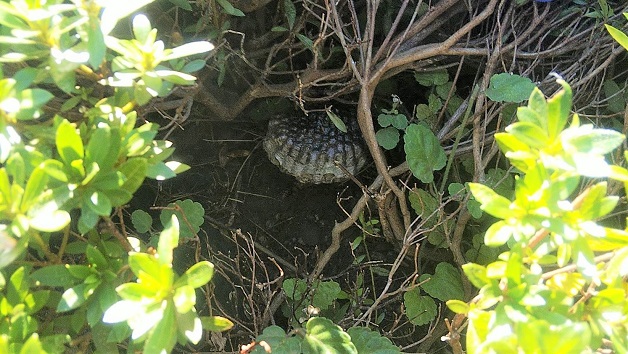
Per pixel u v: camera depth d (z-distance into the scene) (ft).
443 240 2.56
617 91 2.60
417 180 2.74
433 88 2.65
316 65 2.44
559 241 1.57
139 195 2.73
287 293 2.47
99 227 2.07
